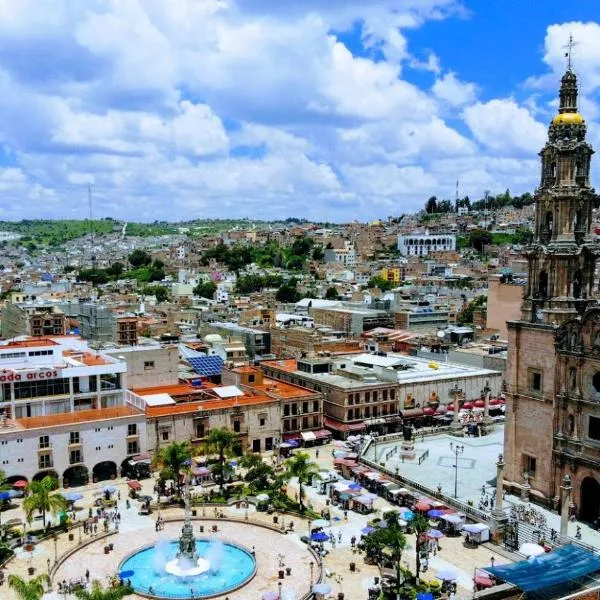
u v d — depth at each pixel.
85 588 85.50
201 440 138.00
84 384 135.12
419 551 91.94
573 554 83.94
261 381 164.62
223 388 154.62
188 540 94.12
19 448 118.88
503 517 101.50
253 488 122.50
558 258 106.25
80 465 124.94
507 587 76.69
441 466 129.12
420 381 168.88
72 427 123.50
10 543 99.00
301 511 112.94
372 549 95.25
